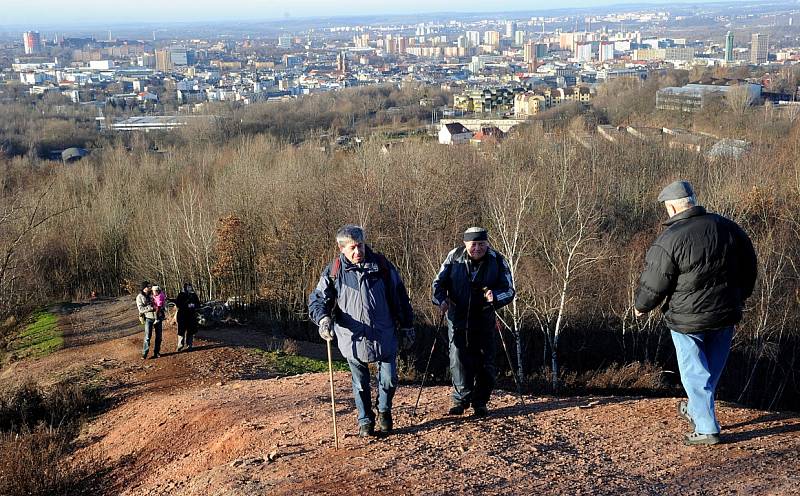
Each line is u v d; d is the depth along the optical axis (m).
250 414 10.31
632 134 61.44
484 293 8.00
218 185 45.31
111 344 24.16
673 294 6.51
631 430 7.50
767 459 6.31
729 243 6.28
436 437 7.68
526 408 8.74
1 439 13.09
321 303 7.46
